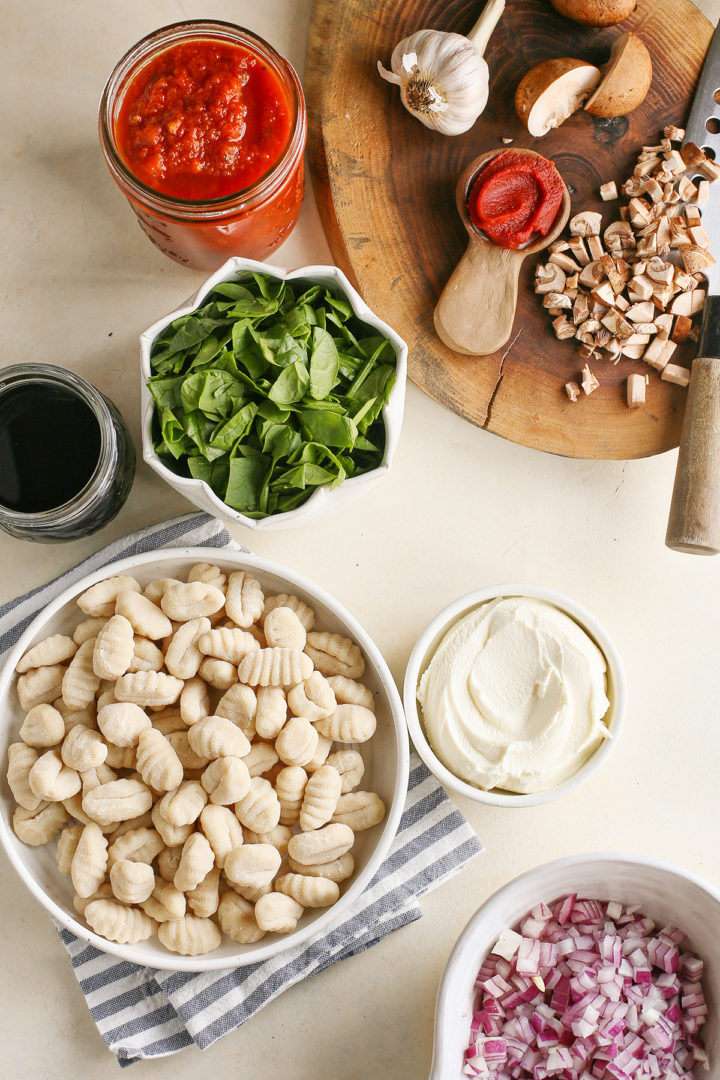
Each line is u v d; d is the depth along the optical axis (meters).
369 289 1.23
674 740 1.32
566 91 1.19
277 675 1.13
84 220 1.27
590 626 1.18
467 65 1.13
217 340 1.10
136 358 1.28
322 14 1.20
